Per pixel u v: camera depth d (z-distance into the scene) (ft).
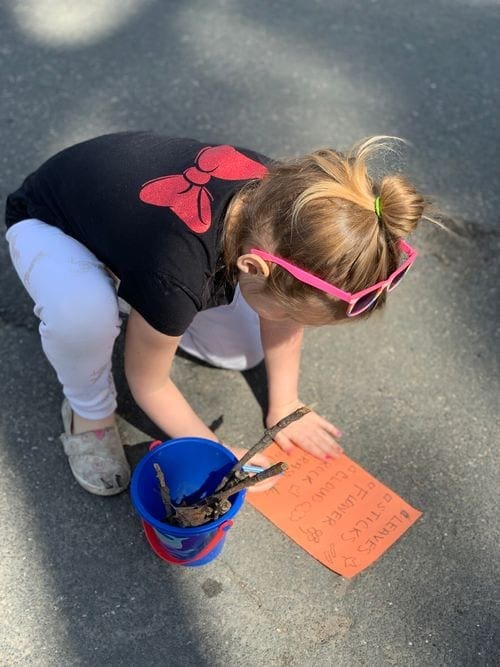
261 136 7.27
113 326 4.23
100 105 7.38
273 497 4.87
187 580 4.47
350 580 4.54
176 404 4.61
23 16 8.28
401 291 6.07
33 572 4.44
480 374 5.63
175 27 8.30
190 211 3.86
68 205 4.38
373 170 4.01
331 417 5.33
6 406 5.19
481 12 8.97
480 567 4.67
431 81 8.02
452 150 7.30
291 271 3.54
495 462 5.17
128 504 4.78
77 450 4.78
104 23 8.27
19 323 5.61
